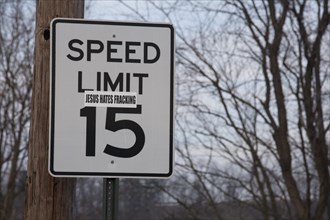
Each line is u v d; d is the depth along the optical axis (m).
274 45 16.11
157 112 4.62
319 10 15.62
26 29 23.19
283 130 16.16
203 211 17.12
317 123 15.80
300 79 16.03
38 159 5.27
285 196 16.69
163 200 17.52
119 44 4.63
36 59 5.39
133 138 4.58
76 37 4.60
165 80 4.64
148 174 4.57
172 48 4.67
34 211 5.25
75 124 4.54
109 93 4.59
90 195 24.30
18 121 23.20
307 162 16.27
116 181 4.56
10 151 23.20
